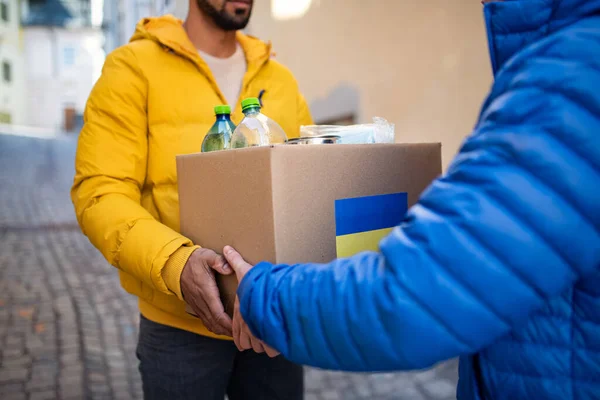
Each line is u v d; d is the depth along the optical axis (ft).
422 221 1.77
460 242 1.68
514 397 2.10
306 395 8.50
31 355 9.93
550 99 1.68
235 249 2.95
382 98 12.03
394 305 1.73
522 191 1.64
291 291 1.99
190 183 3.31
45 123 90.43
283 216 2.70
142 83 4.03
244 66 4.71
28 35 88.33
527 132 1.67
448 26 9.84
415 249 1.74
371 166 3.14
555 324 1.98
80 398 8.50
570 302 1.95
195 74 4.23
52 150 45.88
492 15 2.09
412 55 10.85
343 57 13.50
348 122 13.52
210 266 3.02
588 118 1.63
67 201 25.62
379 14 11.86
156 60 4.11
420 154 3.47
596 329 1.90
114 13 44.04
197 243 3.31
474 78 9.30
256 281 2.16
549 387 2.00
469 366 2.31
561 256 1.66
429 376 8.91
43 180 30.89
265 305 2.07
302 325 1.94
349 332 1.83
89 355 10.00
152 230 3.42
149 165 4.13
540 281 1.67
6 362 9.62
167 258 3.22
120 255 3.48
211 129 3.68
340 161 2.96
